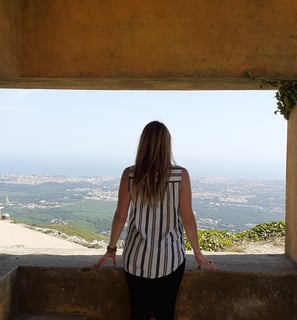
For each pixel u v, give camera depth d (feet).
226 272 7.20
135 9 7.12
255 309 7.20
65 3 7.17
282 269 7.38
